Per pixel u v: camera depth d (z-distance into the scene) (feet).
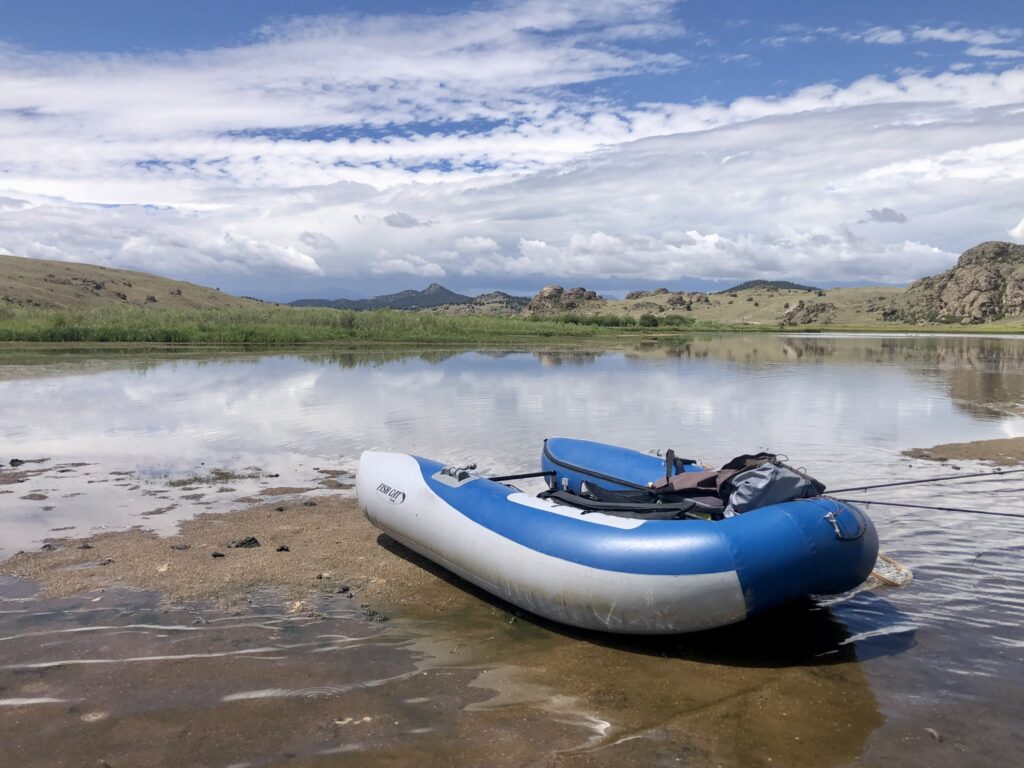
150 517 24.03
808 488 17.38
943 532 22.72
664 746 12.34
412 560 20.76
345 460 32.50
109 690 13.69
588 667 15.05
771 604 15.38
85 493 26.78
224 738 12.29
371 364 78.13
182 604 17.43
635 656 15.56
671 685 14.37
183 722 12.73
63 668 14.43
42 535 22.06
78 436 37.29
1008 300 413.80
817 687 14.30
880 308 483.10
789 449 34.96
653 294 590.55
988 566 20.08
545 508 17.63
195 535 22.24
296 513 24.75
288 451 34.17
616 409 46.88
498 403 49.01
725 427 40.63
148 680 14.06
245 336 113.70
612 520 16.55
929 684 14.37
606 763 11.85
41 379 60.64
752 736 12.66
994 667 14.98
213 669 14.52
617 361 89.25
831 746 12.38
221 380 61.11
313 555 20.89
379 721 12.89
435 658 15.26
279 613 17.15
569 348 116.06
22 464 31.24
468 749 12.15
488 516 18.06
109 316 129.59
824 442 36.76
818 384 64.08
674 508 17.54
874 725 13.01
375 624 16.76
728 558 14.92
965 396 56.13
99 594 17.87
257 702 13.39
